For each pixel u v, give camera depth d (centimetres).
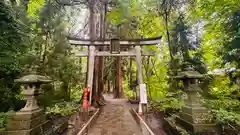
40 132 244
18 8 446
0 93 369
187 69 304
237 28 368
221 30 452
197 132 229
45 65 564
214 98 472
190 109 256
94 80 742
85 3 695
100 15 786
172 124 299
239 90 439
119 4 715
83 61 1239
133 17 773
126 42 616
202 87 503
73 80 756
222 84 497
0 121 251
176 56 561
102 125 368
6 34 361
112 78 1359
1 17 340
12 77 396
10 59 381
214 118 265
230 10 390
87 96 554
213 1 443
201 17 562
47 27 570
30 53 462
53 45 612
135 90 903
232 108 346
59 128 288
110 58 1330
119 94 1159
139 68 588
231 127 247
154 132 309
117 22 780
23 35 423
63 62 626
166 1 603
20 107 396
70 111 464
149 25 800
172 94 549
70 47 701
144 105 506
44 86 507
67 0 652
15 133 208
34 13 609
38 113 247
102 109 617
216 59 550
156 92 854
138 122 393
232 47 380
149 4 669
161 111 490
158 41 596
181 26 483
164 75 839
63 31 635
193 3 575
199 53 542
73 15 811
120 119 433
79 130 318
